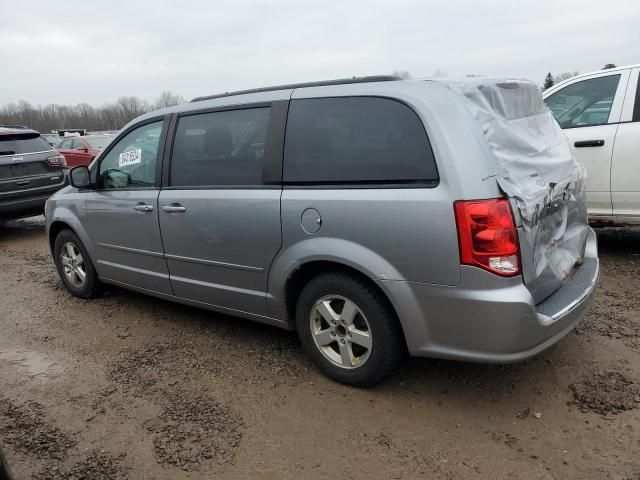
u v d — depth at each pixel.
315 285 3.23
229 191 3.54
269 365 3.62
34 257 7.10
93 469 2.67
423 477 2.51
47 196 8.49
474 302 2.64
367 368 3.12
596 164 5.30
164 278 4.14
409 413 3.00
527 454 2.62
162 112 4.12
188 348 3.95
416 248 2.75
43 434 2.97
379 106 2.96
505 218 2.62
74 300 5.14
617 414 2.88
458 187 2.63
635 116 5.12
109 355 3.92
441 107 2.76
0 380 3.61
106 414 3.14
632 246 5.92
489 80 3.05
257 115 3.48
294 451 2.73
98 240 4.68
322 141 3.15
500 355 2.69
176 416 3.08
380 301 2.99
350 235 2.96
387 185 2.87
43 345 4.15
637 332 3.79
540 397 3.08
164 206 3.94
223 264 3.65
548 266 3.00
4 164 7.99
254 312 3.63
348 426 2.92
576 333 3.81
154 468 2.66
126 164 4.35
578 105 5.55
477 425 2.87
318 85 3.29
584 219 3.79
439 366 3.48
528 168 2.93
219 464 2.67
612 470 2.48
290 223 3.21
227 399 3.24
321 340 3.32
